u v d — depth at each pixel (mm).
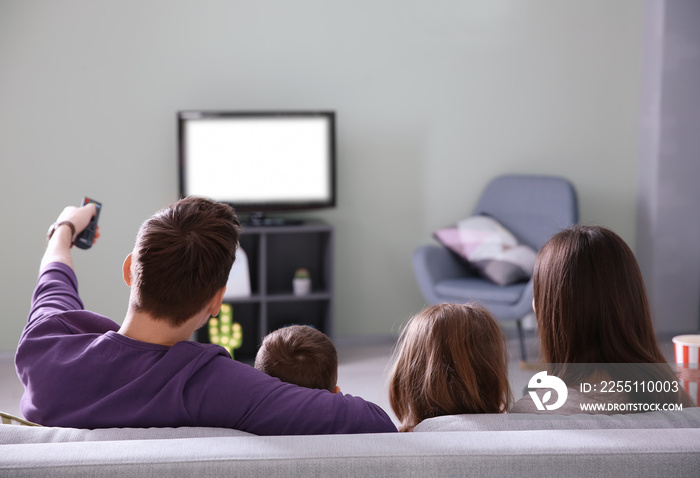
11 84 4207
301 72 4434
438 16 4520
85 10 4219
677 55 4539
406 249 4656
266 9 4363
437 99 4574
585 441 970
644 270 4773
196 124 4262
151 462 924
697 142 4621
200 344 1104
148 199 4387
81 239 1445
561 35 4637
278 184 4379
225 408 1052
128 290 4422
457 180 4645
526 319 4750
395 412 1281
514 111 4652
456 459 941
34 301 1240
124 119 4312
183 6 4293
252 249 4457
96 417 1051
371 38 4473
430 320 1232
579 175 4762
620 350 1236
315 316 4582
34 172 4277
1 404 3557
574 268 1251
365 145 4547
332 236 4242
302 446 956
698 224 4680
